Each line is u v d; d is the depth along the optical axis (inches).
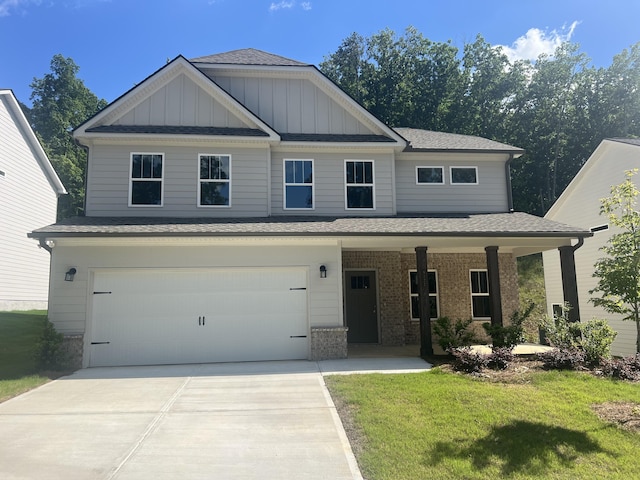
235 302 429.4
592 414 239.1
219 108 509.0
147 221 447.2
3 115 708.0
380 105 1535.4
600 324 367.9
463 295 585.9
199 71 501.4
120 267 416.2
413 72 1556.3
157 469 184.1
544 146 1366.9
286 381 335.3
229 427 234.5
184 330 420.8
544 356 356.5
